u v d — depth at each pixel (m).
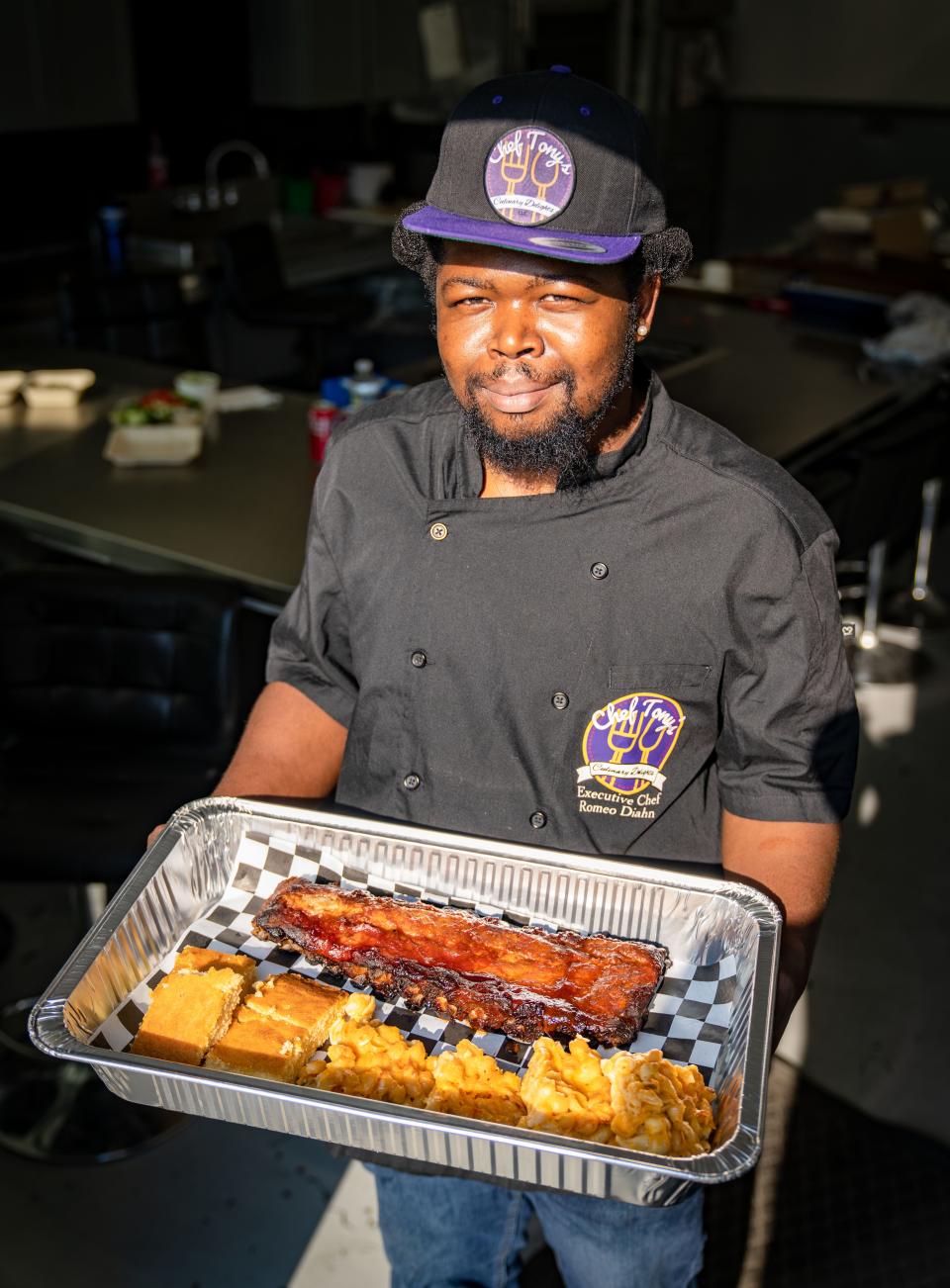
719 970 1.27
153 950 1.30
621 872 1.30
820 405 3.94
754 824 1.29
